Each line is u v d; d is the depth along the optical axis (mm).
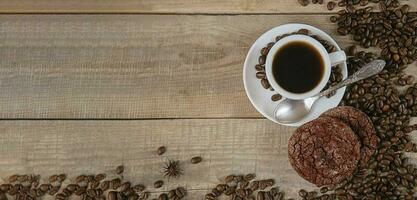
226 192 1002
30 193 994
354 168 970
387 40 993
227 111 1004
